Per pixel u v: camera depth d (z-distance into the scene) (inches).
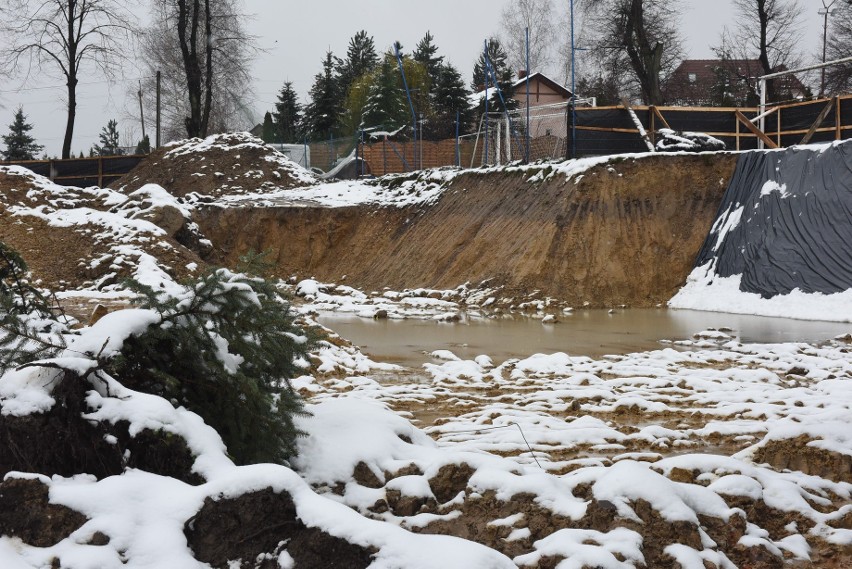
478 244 1175.6
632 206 1098.7
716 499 236.2
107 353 235.5
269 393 264.1
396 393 475.8
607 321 887.7
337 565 185.9
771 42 2057.1
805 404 438.0
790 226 969.5
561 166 1171.9
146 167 1962.4
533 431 362.0
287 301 289.3
